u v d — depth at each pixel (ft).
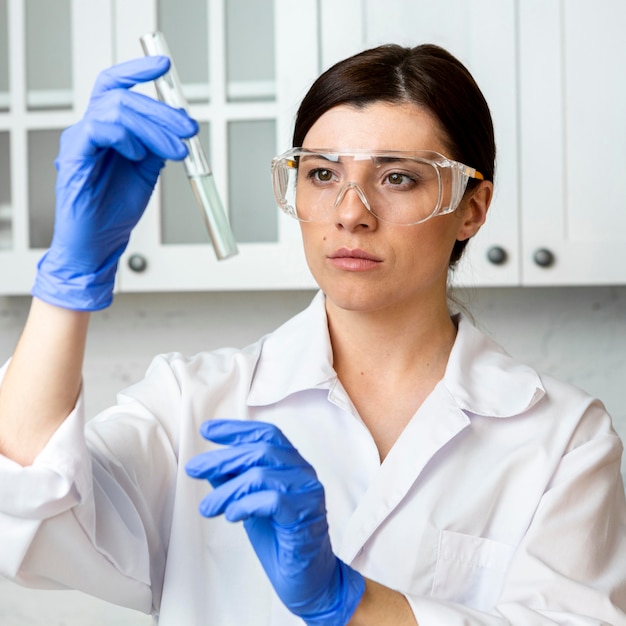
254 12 7.36
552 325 8.36
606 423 4.36
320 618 3.18
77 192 3.07
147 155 3.18
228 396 4.24
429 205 3.80
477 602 3.97
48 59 7.51
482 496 4.01
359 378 4.24
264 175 7.35
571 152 7.05
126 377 8.66
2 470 3.14
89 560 3.48
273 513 2.86
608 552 4.04
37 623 8.38
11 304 8.72
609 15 6.98
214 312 8.61
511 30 7.04
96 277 3.17
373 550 3.95
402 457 4.00
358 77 3.93
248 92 7.37
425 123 3.96
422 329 4.23
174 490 4.08
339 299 3.83
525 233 7.09
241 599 3.98
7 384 3.23
